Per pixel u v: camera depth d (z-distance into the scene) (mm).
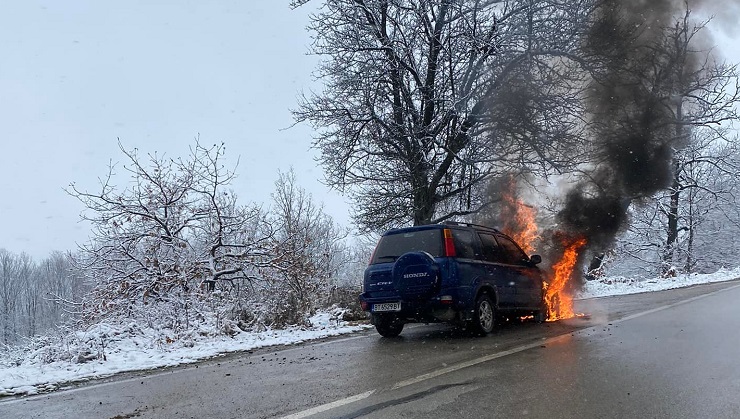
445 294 8164
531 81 14773
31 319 42188
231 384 5699
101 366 7098
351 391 5059
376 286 8789
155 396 5281
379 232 17578
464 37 14766
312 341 9094
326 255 15867
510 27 14766
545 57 15289
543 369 5762
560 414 4129
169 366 7133
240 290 11922
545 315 10539
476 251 9016
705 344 7055
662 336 7840
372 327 10734
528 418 4039
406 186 16531
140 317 10250
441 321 8617
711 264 34875
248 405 4723
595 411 4195
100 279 11203
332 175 15898
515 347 7301
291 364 6801
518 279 9711
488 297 8898
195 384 5801
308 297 12609
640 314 10898
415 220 16250
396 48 15070
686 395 4605
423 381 5359
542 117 14992
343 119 15227
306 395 4988
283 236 13914
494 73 15039
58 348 7988
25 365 7957
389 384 5285
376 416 4195
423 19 15070
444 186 16641
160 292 10477
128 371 6828
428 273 8195
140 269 10883
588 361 6145
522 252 10406
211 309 10273
